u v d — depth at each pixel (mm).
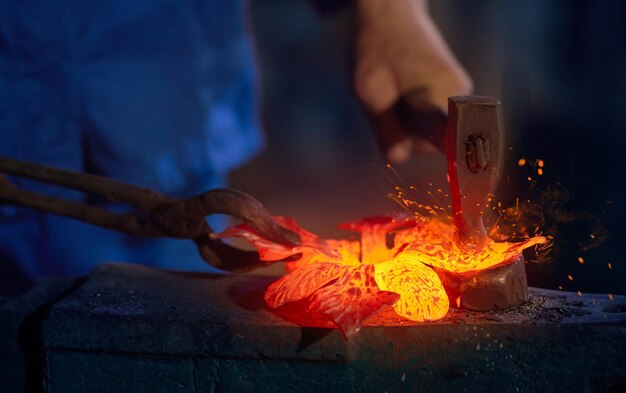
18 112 2475
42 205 1855
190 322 1578
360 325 1449
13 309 1788
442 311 1527
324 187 5289
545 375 1523
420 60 2242
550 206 1788
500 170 1622
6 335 1770
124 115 2576
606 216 3486
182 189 2746
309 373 1560
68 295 1750
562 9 5094
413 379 1546
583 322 1523
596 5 5012
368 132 6039
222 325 1564
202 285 1794
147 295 1730
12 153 2500
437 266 1598
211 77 2773
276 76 6594
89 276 1860
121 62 2551
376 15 2322
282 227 1655
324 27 6586
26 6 2416
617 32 4984
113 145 2584
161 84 2615
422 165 5230
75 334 1614
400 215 1758
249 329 1557
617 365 1507
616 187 3816
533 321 1536
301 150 5840
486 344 1523
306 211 4949
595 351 1508
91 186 1795
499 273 1583
